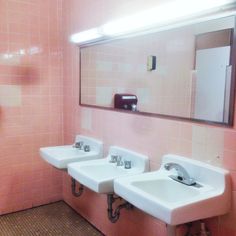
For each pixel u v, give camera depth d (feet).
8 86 8.48
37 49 8.89
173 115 5.62
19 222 8.47
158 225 5.95
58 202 9.86
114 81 7.21
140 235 6.46
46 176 9.57
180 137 5.38
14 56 8.49
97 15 7.43
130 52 6.76
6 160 8.73
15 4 8.35
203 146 4.96
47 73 9.19
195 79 5.21
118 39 7.07
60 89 9.52
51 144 9.55
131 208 6.55
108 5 7.00
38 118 9.17
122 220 7.00
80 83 8.51
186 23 5.37
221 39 4.67
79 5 8.23
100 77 7.66
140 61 6.49
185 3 4.78
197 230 5.08
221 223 4.73
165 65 5.90
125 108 6.81
